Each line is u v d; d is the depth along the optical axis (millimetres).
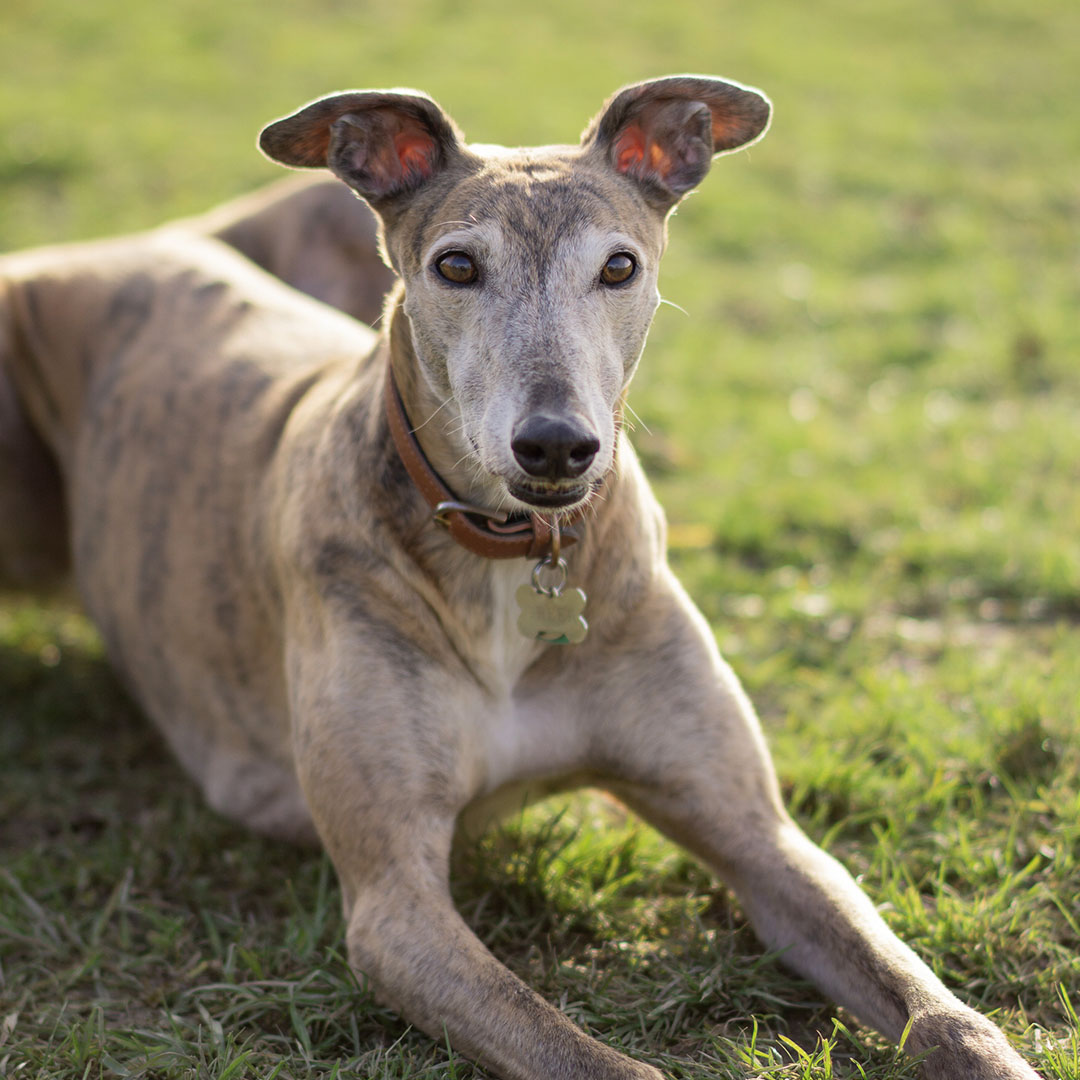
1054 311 7516
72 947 3059
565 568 2867
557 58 13109
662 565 3152
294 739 3061
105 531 3998
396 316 2900
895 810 3377
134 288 4324
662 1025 2631
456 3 15234
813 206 9656
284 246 4793
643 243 2812
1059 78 13219
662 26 14648
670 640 3055
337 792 2820
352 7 14805
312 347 3854
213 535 3572
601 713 3018
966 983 2766
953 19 15320
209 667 3605
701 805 2961
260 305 4117
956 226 9180
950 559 4840
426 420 2850
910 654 4324
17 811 3691
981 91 12773
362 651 2889
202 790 3740
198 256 4465
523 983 2510
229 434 3668
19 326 4379
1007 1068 2287
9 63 12344
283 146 3025
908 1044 2432
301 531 3090
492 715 2998
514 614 2945
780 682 4148
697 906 3070
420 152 2973
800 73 13164
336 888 3211
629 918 3027
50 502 4469
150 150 10039
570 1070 2328
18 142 9984
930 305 7766
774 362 6941
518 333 2596
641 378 6648
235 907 3158
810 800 3500
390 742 2816
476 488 2863
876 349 7133
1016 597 4637
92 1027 2650
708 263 8531
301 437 3285
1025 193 9914
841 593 4633
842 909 2688
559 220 2682
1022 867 3172
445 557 2898
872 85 12875
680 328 7414
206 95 11625
